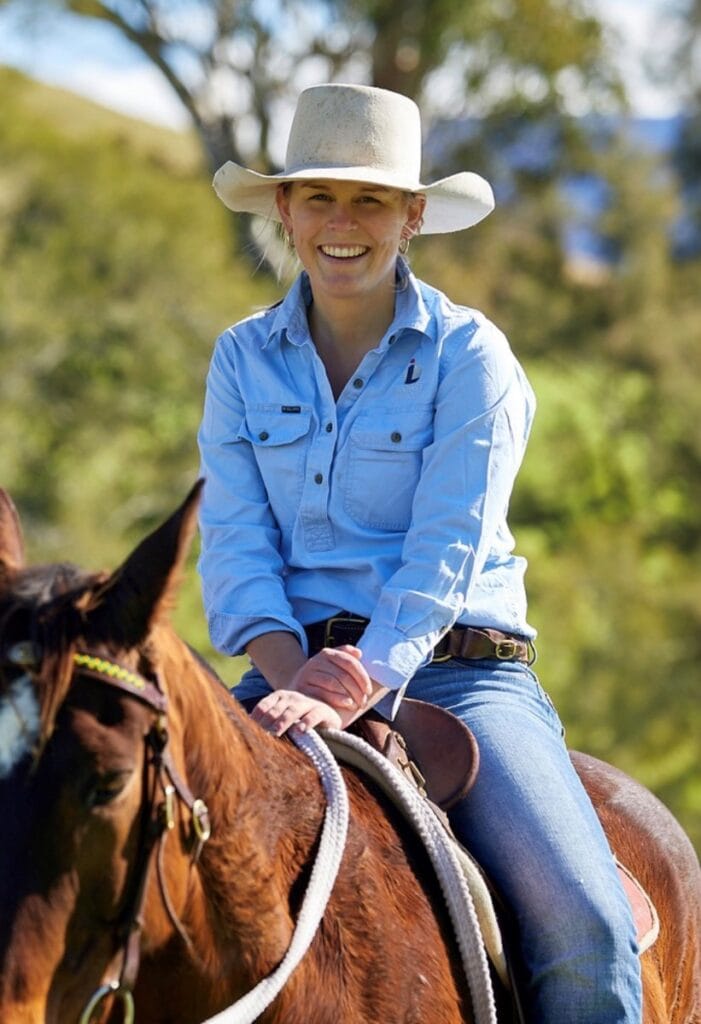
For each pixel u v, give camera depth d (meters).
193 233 34.31
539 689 6.79
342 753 6.13
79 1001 4.66
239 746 5.38
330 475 6.57
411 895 5.86
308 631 6.62
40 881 4.47
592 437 45.75
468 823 6.32
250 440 6.68
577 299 47.72
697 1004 7.75
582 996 6.09
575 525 42.59
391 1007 5.57
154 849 4.78
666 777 31.83
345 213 6.52
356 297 6.62
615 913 6.12
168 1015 5.15
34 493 31.16
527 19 38.78
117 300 33.31
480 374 6.51
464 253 45.62
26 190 33.66
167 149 40.78
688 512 42.84
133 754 4.64
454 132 42.25
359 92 6.55
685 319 48.06
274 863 5.39
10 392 32.06
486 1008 5.89
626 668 32.34
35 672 4.53
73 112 40.88
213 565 6.65
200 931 5.12
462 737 6.27
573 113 42.53
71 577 4.77
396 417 6.55
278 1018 5.32
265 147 38.19
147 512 31.61
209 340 33.84
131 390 33.06
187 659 5.19
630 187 48.50
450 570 6.32
